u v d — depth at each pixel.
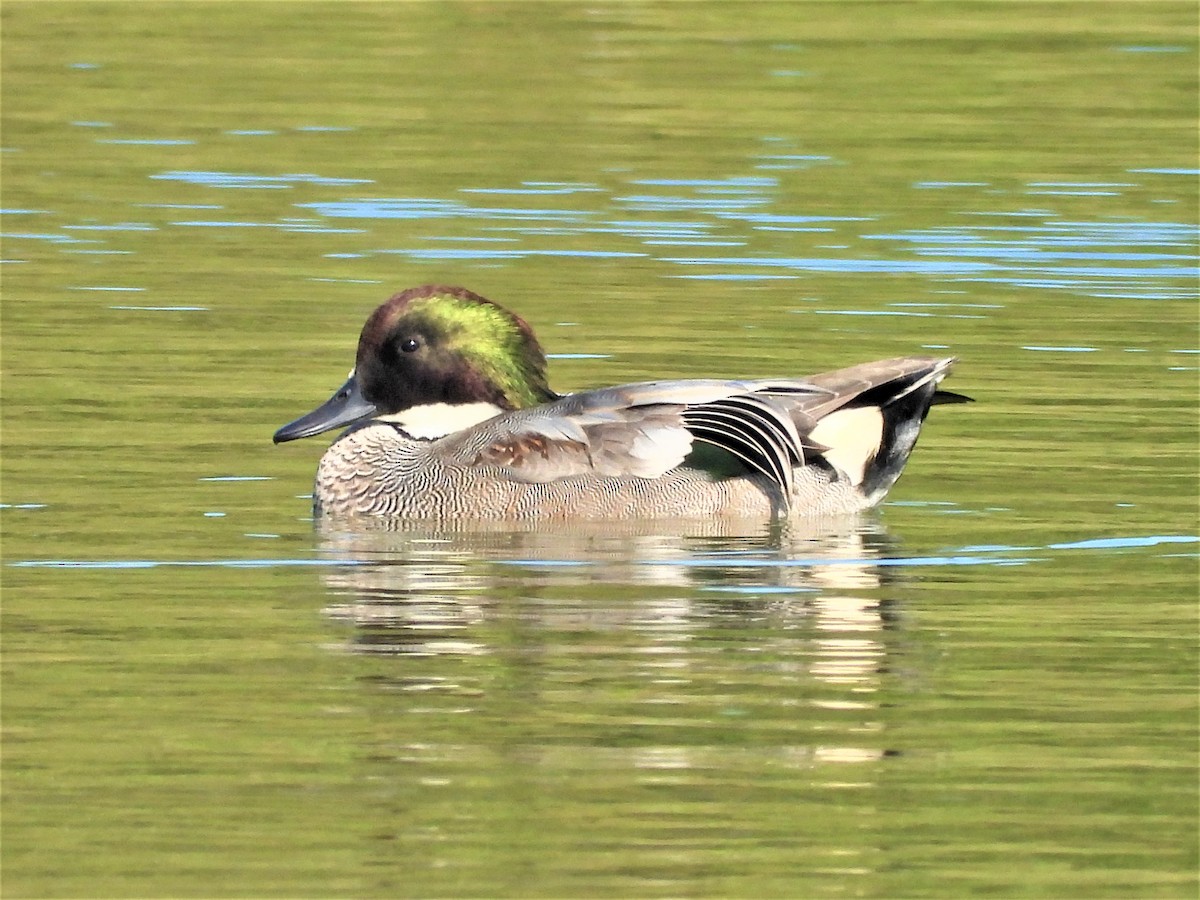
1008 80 28.91
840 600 12.02
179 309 19.27
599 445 14.17
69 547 12.98
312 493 14.60
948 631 11.41
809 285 20.14
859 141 25.84
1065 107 27.53
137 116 26.86
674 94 28.08
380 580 12.39
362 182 23.88
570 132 26.12
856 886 8.31
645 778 9.30
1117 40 31.14
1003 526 13.70
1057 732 9.89
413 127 26.38
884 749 9.66
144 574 12.44
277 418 16.19
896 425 14.38
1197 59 30.14
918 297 19.73
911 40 31.05
